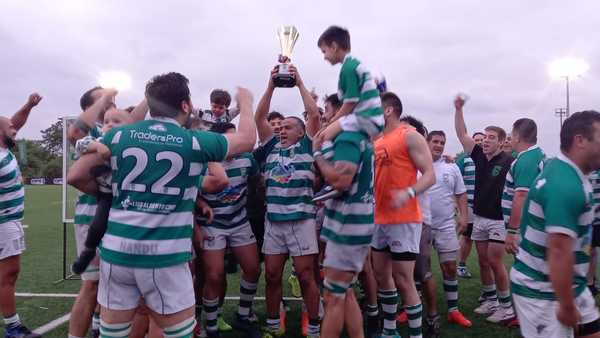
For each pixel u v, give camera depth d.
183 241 2.42
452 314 4.83
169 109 2.44
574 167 2.31
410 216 3.66
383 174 3.69
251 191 4.48
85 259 2.68
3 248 4.19
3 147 4.36
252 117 2.72
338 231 3.00
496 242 4.84
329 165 2.91
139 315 3.10
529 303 2.47
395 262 3.71
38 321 4.89
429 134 5.19
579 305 2.44
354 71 2.85
